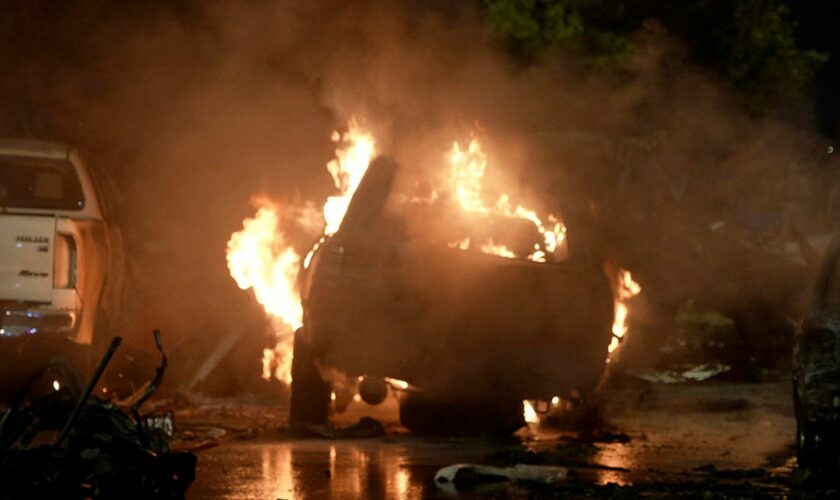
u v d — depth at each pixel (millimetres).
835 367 15320
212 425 21125
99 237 23828
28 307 22250
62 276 22641
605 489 14805
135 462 10914
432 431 20344
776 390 28656
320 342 19234
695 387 29297
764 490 14977
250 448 18656
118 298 24266
